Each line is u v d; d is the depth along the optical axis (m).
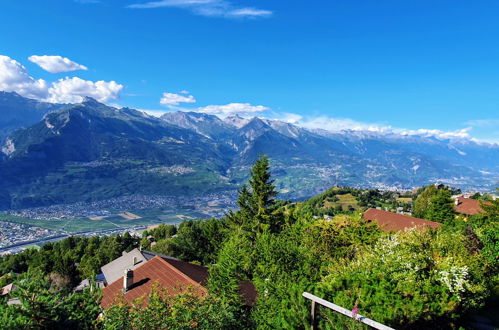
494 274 19.86
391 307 10.82
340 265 18.81
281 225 42.47
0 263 96.44
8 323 7.69
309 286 12.05
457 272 13.19
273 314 13.88
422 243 15.39
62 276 53.53
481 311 15.39
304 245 26.59
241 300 16.08
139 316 10.52
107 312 10.43
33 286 8.12
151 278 23.81
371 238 24.95
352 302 10.85
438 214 57.75
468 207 64.44
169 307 11.37
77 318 8.61
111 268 46.94
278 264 21.02
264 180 43.31
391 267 14.12
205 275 25.36
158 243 66.19
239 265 20.78
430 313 11.61
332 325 10.74
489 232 21.70
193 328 11.02
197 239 61.09
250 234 40.72
